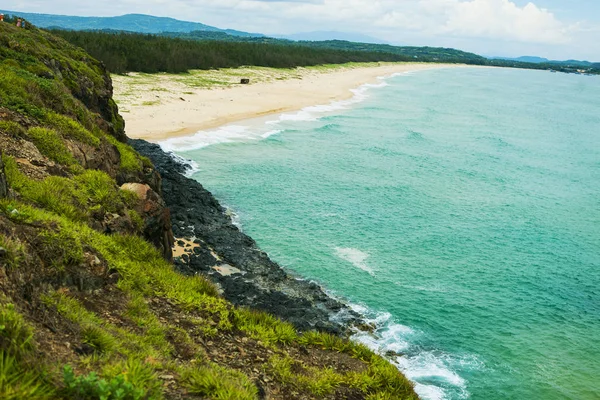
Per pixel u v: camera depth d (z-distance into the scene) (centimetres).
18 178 1301
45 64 2575
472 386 1758
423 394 1681
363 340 1948
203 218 2845
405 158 5012
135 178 2097
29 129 1622
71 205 1348
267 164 4259
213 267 2312
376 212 3406
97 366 721
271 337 1267
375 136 5950
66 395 579
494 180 4534
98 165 1850
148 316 1070
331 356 1333
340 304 2188
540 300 2416
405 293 2361
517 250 2997
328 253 2702
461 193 4053
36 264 948
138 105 5650
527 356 1964
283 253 2641
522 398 1722
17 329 631
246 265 2384
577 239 3244
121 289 1124
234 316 1282
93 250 1138
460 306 2291
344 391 1138
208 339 1131
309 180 3959
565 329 2180
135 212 1662
